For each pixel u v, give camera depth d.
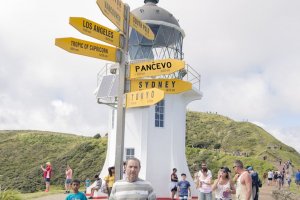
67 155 61.44
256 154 76.69
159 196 20.66
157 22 21.94
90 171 52.78
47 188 23.56
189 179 21.77
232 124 93.38
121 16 8.71
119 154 8.56
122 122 8.69
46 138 76.88
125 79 8.91
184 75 21.62
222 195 10.94
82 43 8.16
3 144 75.56
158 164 20.91
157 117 21.31
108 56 8.59
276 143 83.62
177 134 21.73
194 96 22.47
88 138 77.06
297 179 31.53
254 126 93.25
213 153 57.22
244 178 9.33
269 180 36.00
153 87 8.87
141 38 22.06
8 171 63.50
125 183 5.42
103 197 20.22
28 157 69.44
